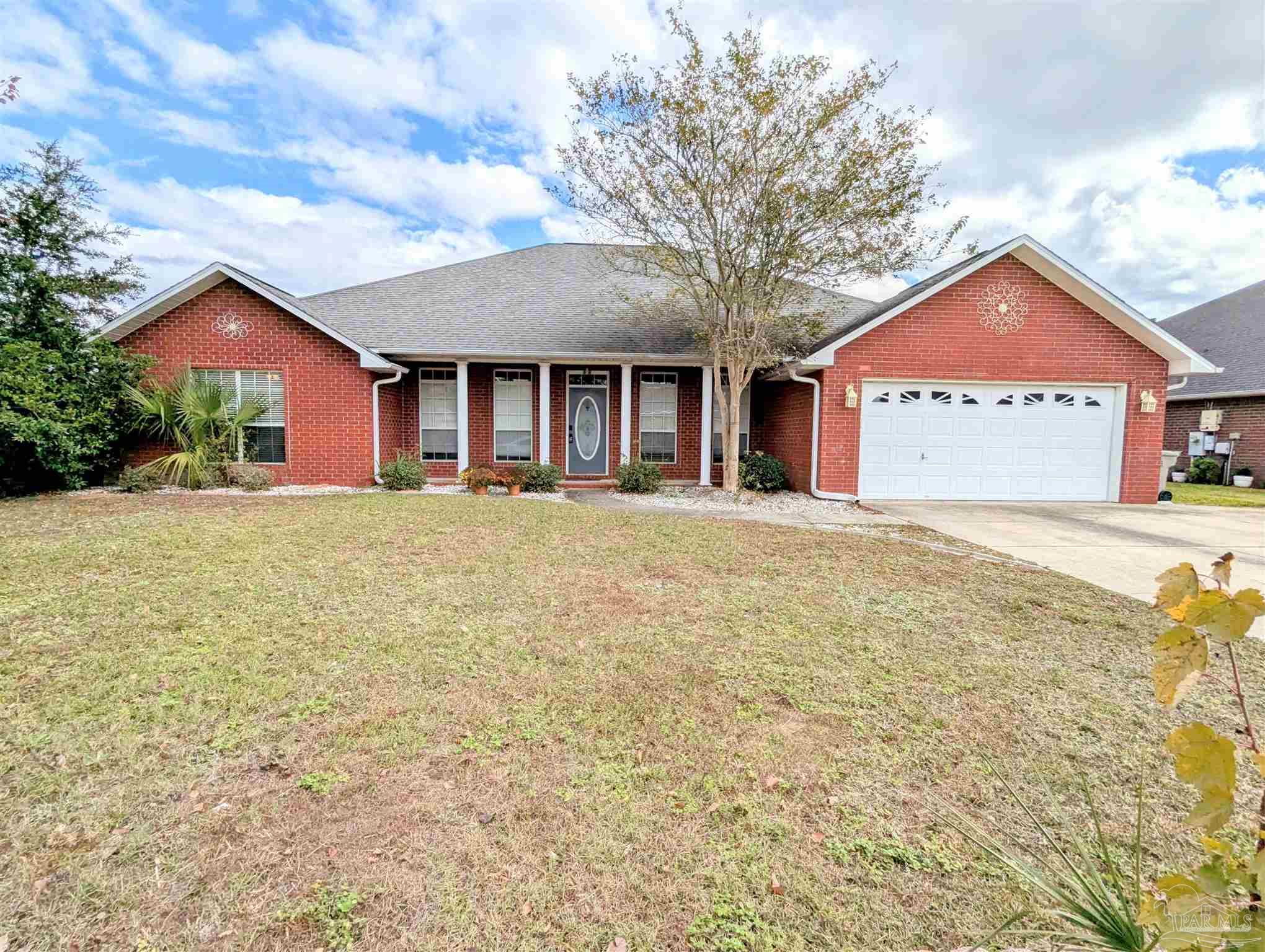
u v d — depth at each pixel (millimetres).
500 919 1977
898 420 11547
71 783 2590
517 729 3080
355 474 12031
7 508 8664
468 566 6031
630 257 12562
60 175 11664
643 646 4145
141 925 1923
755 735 3074
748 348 11422
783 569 6191
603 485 13203
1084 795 2643
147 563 5789
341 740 2951
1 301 10273
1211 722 3297
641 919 1989
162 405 10930
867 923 1984
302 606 4793
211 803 2496
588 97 10328
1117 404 11641
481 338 12828
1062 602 5285
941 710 3363
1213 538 8180
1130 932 1428
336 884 2096
